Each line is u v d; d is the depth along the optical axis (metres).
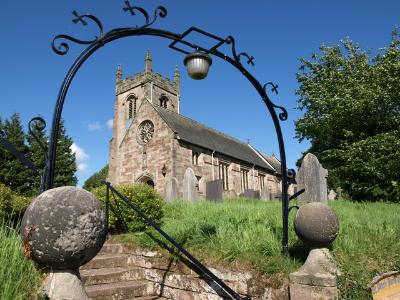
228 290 4.46
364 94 21.14
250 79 5.59
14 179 37.00
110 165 38.78
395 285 4.84
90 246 2.80
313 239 4.39
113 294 5.31
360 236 5.91
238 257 5.19
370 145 19.50
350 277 4.27
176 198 16.72
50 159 4.02
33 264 3.52
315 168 11.59
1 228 3.94
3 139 3.83
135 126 34.22
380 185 19.95
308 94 25.84
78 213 2.76
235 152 39.38
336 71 24.44
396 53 21.17
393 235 6.00
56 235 2.68
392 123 21.58
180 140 31.09
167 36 5.00
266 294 4.69
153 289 6.01
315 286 4.17
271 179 44.53
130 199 8.44
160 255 6.12
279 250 5.29
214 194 19.52
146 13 4.81
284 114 5.79
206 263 5.46
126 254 6.70
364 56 24.14
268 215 7.54
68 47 4.45
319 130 24.89
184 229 6.62
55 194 2.83
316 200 11.38
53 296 2.71
